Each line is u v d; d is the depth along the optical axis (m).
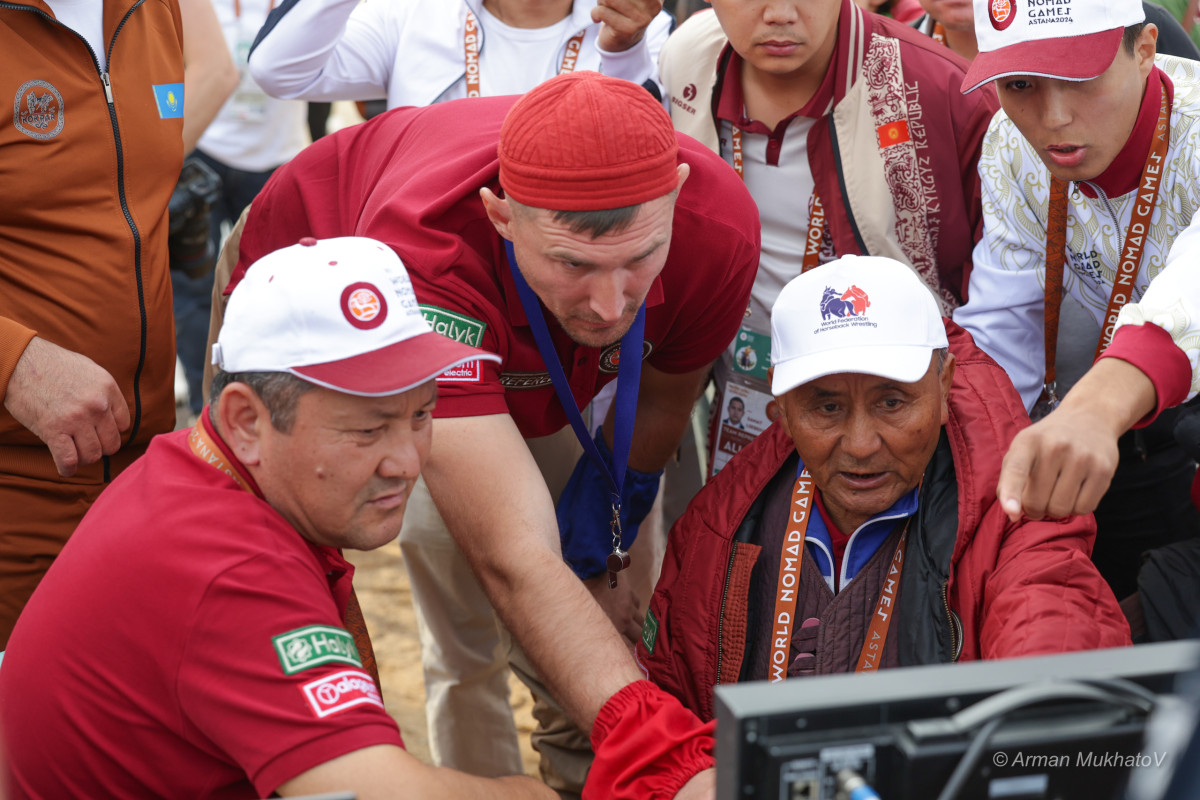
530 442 3.13
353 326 1.67
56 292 2.63
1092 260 2.54
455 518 2.06
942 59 2.88
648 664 2.30
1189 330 1.82
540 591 1.94
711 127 3.02
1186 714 1.00
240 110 5.28
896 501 2.18
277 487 1.75
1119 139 2.30
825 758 1.11
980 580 2.04
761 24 2.66
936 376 2.14
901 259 2.91
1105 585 1.97
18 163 2.55
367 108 6.69
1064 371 2.89
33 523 2.71
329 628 1.66
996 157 2.62
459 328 2.13
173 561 1.66
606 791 1.74
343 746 1.58
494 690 3.26
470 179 2.21
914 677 1.14
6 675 1.82
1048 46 2.18
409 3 3.26
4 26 2.52
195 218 3.76
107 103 2.67
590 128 1.85
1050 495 1.67
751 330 3.11
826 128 2.89
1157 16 2.91
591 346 2.19
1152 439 2.86
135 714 1.71
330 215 2.77
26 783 1.81
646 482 2.79
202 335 5.08
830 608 2.18
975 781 1.12
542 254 1.95
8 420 2.62
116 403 2.54
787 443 2.33
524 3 3.11
